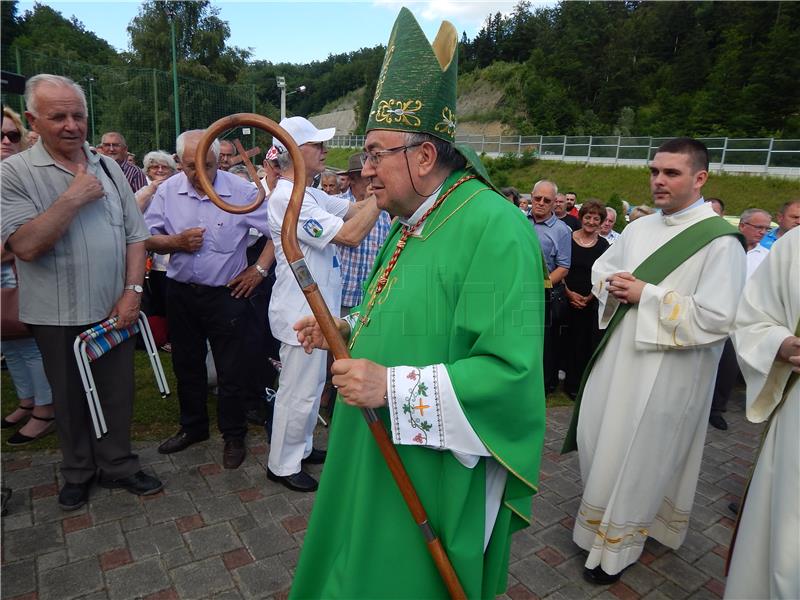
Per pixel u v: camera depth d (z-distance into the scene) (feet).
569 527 9.20
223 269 9.80
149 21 98.73
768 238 17.38
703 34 173.06
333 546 5.23
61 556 7.73
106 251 8.27
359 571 4.64
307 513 8.91
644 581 7.98
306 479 9.57
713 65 163.94
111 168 8.70
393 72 4.54
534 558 8.37
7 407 12.47
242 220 9.90
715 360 7.83
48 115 7.53
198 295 9.84
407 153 4.52
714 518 9.71
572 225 18.03
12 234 7.54
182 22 101.19
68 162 7.93
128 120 50.96
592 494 7.97
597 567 7.79
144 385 13.73
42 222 7.47
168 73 51.37
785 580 5.57
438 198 4.75
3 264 9.93
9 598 6.97
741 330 6.54
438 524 4.55
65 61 47.14
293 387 9.10
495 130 175.32
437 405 4.10
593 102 184.24
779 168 83.87
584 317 14.89
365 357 4.80
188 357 10.47
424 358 4.49
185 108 51.93
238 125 4.45
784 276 6.24
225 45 106.93
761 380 6.13
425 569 4.59
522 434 4.24
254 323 10.64
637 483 7.53
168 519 8.61
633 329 7.75
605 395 8.13
